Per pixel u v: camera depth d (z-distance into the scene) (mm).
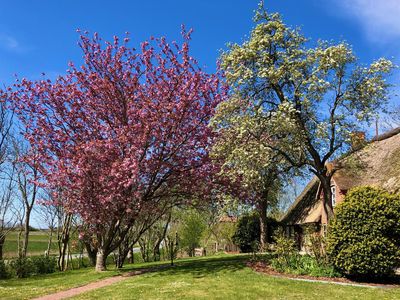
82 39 21328
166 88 21234
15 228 30719
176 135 21062
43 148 20266
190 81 20766
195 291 13742
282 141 17953
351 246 14961
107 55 21656
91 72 21297
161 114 20062
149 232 41625
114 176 18656
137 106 20672
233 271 17781
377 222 14812
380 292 12938
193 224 46094
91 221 19953
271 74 17891
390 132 25891
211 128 21297
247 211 27641
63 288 16641
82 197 19469
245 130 17531
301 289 13508
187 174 22562
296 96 18438
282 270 17250
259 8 19250
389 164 22672
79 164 18875
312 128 18734
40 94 20906
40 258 27500
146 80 21984
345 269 15055
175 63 21766
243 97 19594
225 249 42719
